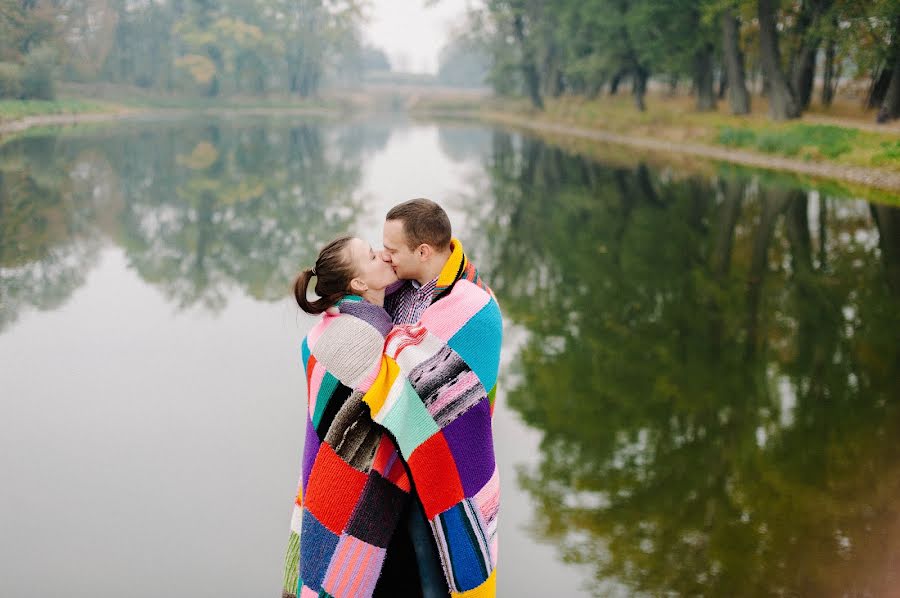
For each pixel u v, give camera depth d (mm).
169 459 4449
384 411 1952
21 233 11727
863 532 3686
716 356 6539
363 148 29891
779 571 3342
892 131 20781
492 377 2037
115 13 57812
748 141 24797
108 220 13141
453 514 2010
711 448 4762
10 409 5121
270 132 39062
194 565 3422
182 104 66750
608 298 8500
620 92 48438
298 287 2066
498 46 54938
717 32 30406
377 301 2098
